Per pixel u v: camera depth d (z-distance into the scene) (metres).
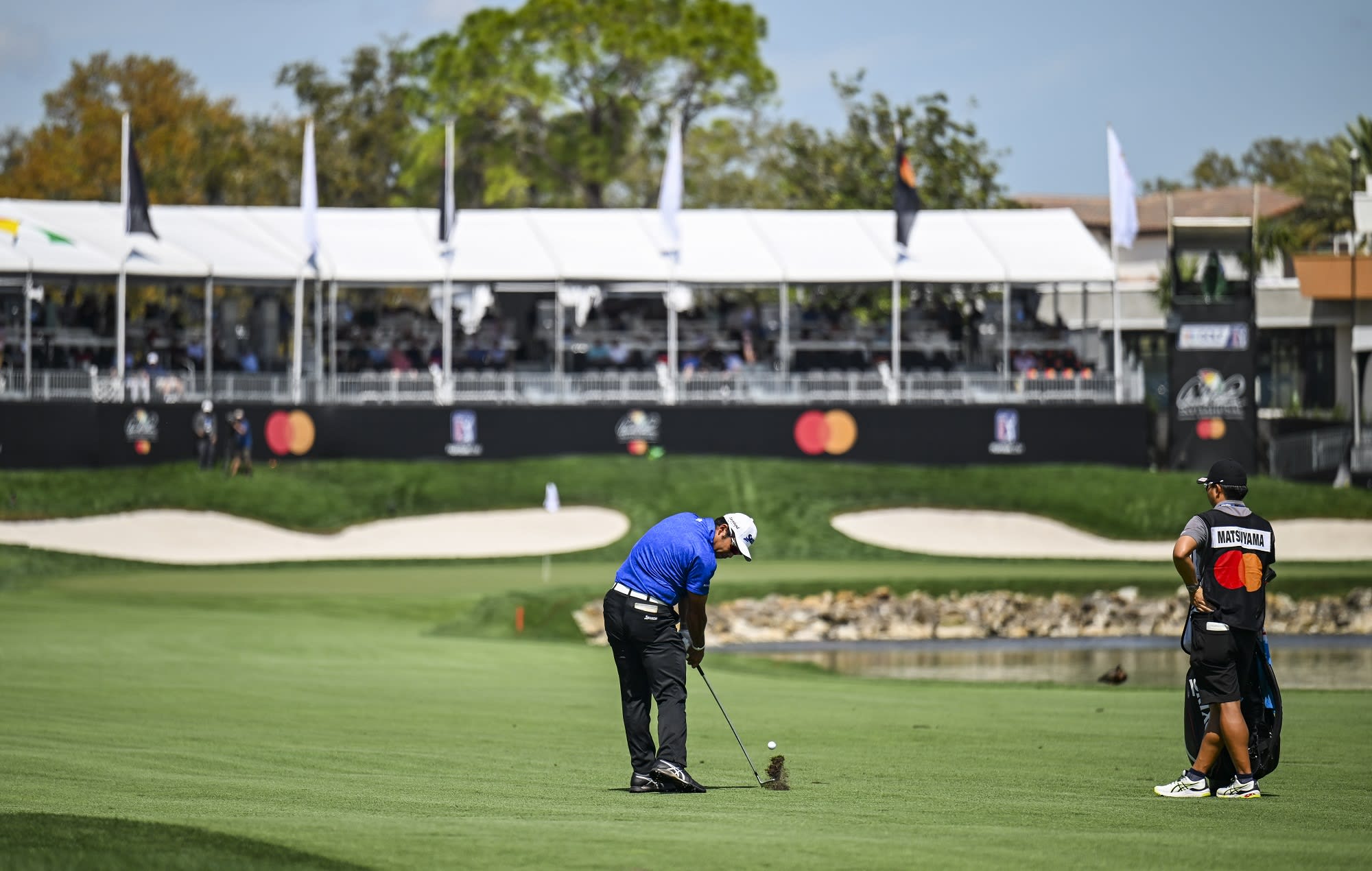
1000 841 11.76
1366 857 11.18
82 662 29.16
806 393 81.19
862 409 80.75
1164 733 21.44
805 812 13.45
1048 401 81.25
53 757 16.14
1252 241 82.62
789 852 11.05
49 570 61.19
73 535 67.88
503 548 70.69
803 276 82.50
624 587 14.97
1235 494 15.17
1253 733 15.22
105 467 74.12
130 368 80.81
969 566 64.75
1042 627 53.28
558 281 81.75
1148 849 11.42
